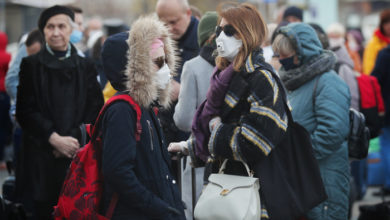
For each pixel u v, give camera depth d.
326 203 10.23
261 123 7.99
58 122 11.73
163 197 7.71
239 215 7.98
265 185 8.26
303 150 8.61
